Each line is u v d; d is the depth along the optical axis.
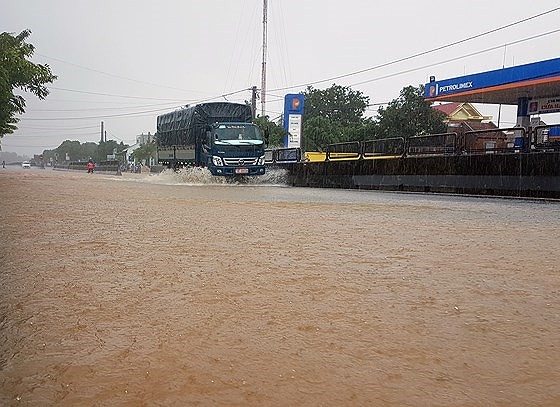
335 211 9.36
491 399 1.94
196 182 24.67
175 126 28.28
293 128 40.03
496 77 27.66
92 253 4.79
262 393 1.96
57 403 1.85
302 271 4.10
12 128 28.48
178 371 2.15
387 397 1.94
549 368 2.24
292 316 2.93
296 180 23.42
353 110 78.06
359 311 3.04
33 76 21.14
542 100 29.81
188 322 2.80
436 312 3.03
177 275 3.92
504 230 6.63
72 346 2.42
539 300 3.30
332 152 23.22
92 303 3.14
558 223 7.41
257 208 9.89
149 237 5.83
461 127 41.78
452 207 10.30
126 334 2.60
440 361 2.30
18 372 2.12
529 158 12.73
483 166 14.09
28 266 4.18
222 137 22.83
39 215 8.05
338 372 2.17
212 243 5.46
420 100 41.66
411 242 5.61
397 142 18.42
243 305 3.14
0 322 2.78
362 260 4.57
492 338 2.60
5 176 34.34
